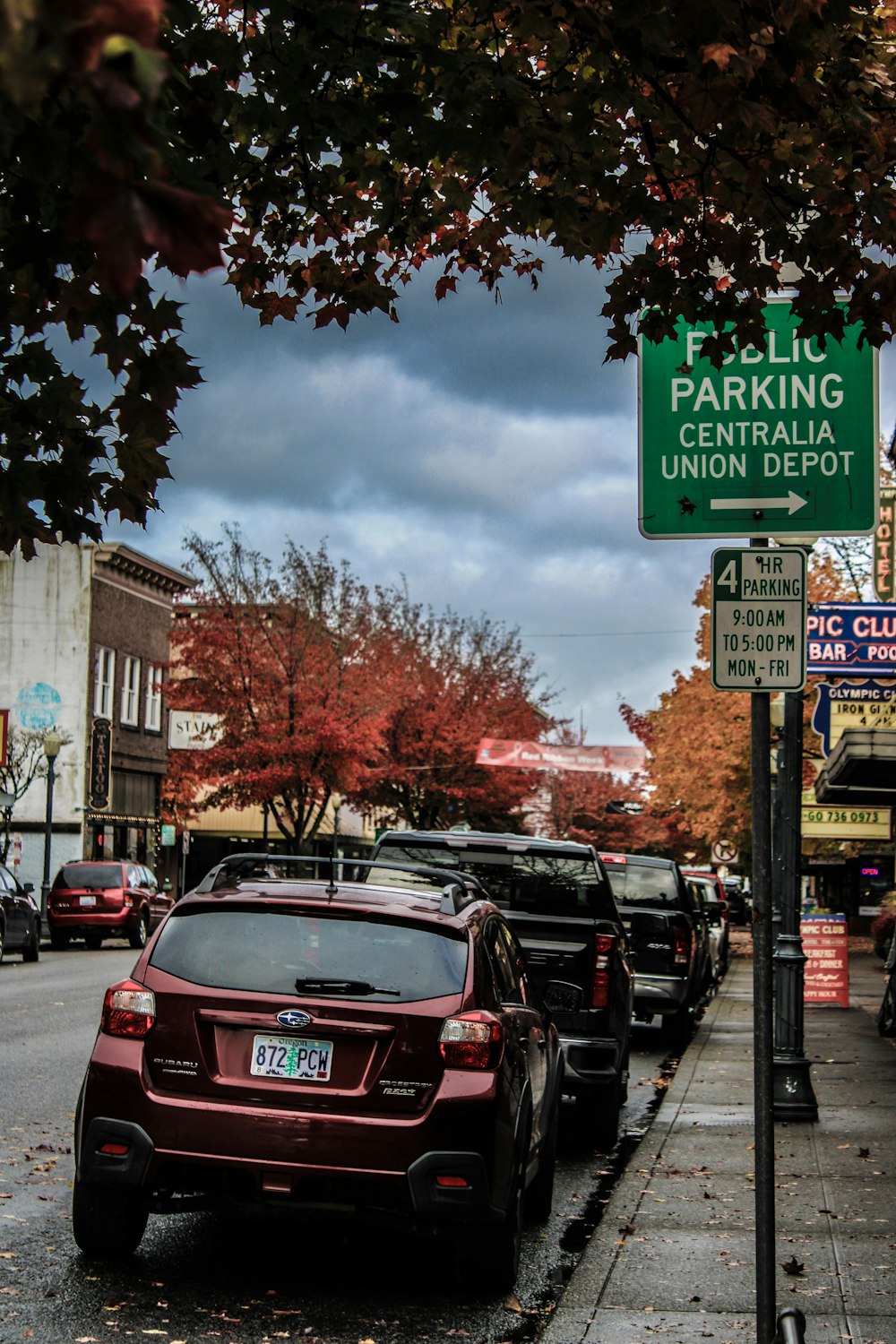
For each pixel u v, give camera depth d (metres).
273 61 6.24
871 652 21.58
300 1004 7.01
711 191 7.09
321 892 7.51
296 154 7.34
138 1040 7.11
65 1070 14.27
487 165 6.86
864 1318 6.59
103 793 50.00
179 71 4.46
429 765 56.72
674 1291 7.05
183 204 1.84
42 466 5.61
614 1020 11.45
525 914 11.64
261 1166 6.88
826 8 5.66
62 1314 6.68
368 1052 7.01
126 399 4.78
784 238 7.02
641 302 7.12
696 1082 15.14
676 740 48.00
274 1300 7.04
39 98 1.70
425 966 7.19
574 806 80.06
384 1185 6.84
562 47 6.47
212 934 7.32
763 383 6.77
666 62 5.85
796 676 5.89
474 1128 6.89
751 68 4.50
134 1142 6.99
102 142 1.80
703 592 47.41
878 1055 17.42
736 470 6.72
